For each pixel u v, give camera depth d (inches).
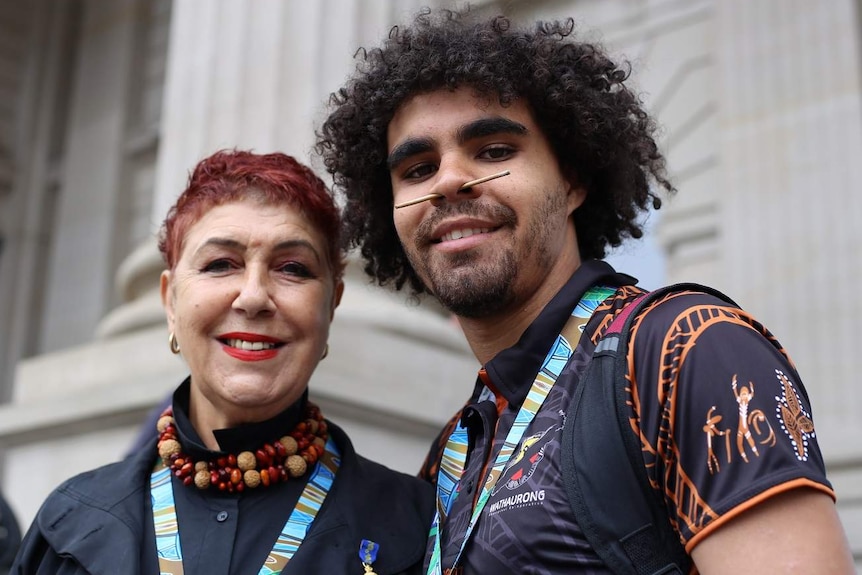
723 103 282.8
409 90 78.8
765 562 53.9
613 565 59.4
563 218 78.6
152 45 484.1
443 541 71.0
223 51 203.5
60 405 167.2
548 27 86.6
